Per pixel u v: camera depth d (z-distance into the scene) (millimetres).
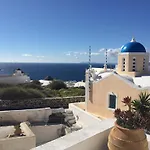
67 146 4520
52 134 18656
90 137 5121
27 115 20188
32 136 14258
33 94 27297
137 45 22953
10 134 15273
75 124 20578
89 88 22156
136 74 21891
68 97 27375
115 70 25375
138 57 22391
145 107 5090
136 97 17203
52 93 31094
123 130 4863
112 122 6188
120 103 18812
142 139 4859
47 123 20438
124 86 18344
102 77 22141
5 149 13445
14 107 24406
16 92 26391
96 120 18734
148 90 16375
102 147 5566
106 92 20203
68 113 22438
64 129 18906
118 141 4852
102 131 5520
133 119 4949
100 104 20906
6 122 19328
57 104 26453
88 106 22359
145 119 4930
